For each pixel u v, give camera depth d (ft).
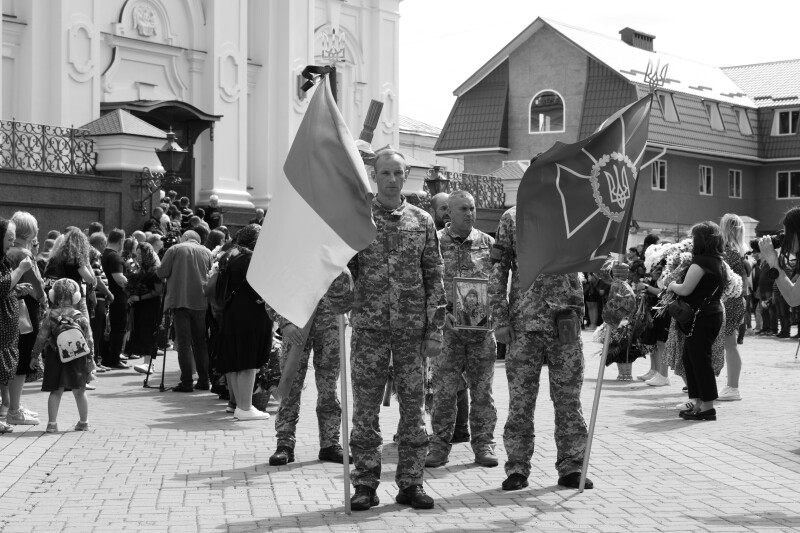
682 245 45.52
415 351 25.13
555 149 26.66
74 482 28.14
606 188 27.14
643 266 65.77
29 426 37.60
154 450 33.09
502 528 23.07
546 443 34.14
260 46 108.78
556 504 25.45
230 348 39.34
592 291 85.25
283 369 31.01
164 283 52.37
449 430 30.86
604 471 29.60
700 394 39.32
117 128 75.77
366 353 24.98
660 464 30.63
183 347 48.11
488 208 108.47
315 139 25.54
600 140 27.12
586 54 165.17
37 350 36.22
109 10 93.76
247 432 36.88
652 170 172.45
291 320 25.12
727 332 45.11
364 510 24.84
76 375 36.32
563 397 27.27
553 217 26.81
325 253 25.00
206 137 100.68
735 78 205.16
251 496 26.43
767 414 41.09
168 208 78.54
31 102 85.61
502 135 171.12
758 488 27.43
